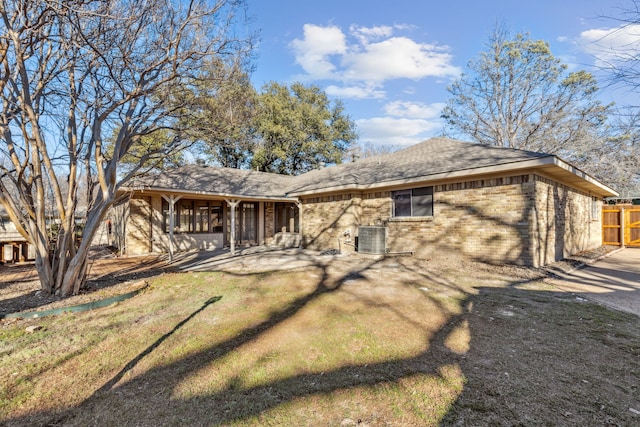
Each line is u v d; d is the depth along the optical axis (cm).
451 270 826
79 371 315
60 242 624
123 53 600
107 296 593
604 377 290
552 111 2155
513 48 2262
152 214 1373
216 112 880
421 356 338
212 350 359
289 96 2686
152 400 265
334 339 387
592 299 552
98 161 616
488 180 889
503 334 394
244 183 1557
